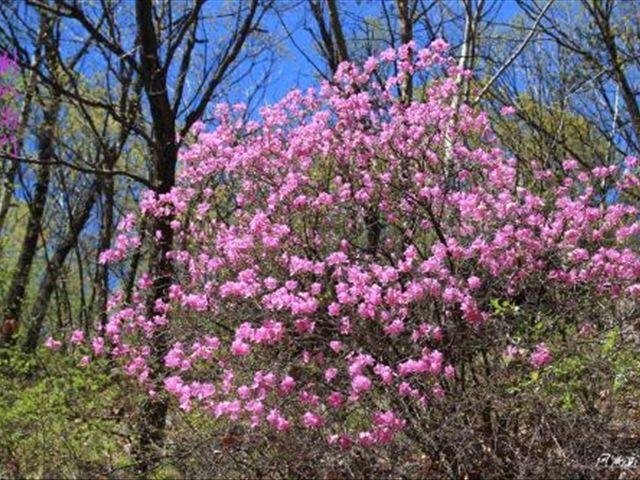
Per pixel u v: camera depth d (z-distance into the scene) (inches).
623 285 208.4
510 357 184.4
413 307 193.5
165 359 214.7
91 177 523.8
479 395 180.7
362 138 232.1
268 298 195.6
